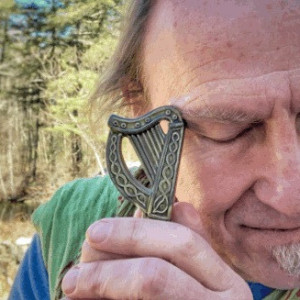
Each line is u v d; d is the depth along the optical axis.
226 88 0.21
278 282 0.24
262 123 0.21
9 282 1.63
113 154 0.21
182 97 0.22
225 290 0.19
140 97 0.29
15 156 3.05
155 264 0.19
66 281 0.19
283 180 0.21
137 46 0.28
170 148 0.20
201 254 0.19
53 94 2.76
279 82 0.21
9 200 2.86
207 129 0.22
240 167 0.22
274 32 0.21
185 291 0.18
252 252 0.24
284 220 0.22
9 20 2.85
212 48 0.21
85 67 2.56
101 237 0.19
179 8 0.23
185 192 0.24
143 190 0.20
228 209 0.23
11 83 3.00
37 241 0.42
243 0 0.21
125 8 0.31
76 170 3.05
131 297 0.19
